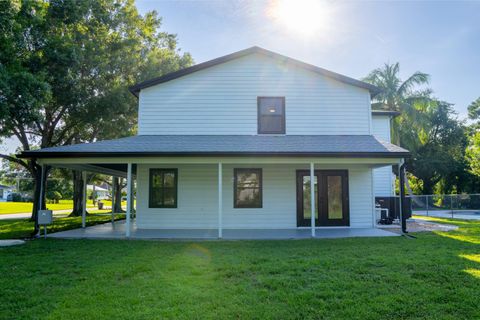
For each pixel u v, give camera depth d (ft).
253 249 24.45
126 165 37.40
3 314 12.40
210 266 19.20
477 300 13.51
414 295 14.17
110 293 14.57
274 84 39.63
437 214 64.08
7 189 191.93
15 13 33.96
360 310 12.66
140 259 21.12
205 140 35.37
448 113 108.17
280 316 12.17
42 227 41.78
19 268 18.98
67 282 16.28
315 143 34.01
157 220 37.40
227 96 39.40
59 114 56.29
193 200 37.52
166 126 39.09
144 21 71.00
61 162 30.55
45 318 12.00
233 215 37.40
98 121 58.08
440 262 19.54
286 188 37.88
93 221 49.93
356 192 38.29
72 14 48.62
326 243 26.86
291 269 18.42
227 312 12.46
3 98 34.06
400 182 31.89
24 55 43.70
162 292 14.67
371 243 26.66
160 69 67.87
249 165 38.01
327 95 39.63
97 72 54.75
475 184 109.09
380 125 49.75
